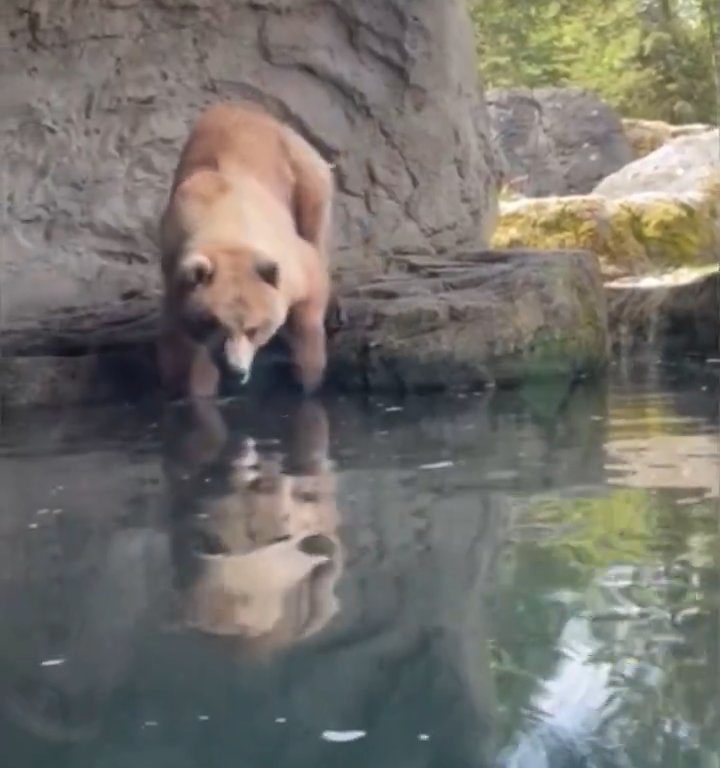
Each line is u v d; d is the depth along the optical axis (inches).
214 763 94.2
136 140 384.2
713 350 374.3
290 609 129.5
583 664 112.3
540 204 485.7
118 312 348.2
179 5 385.1
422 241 394.6
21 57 374.9
